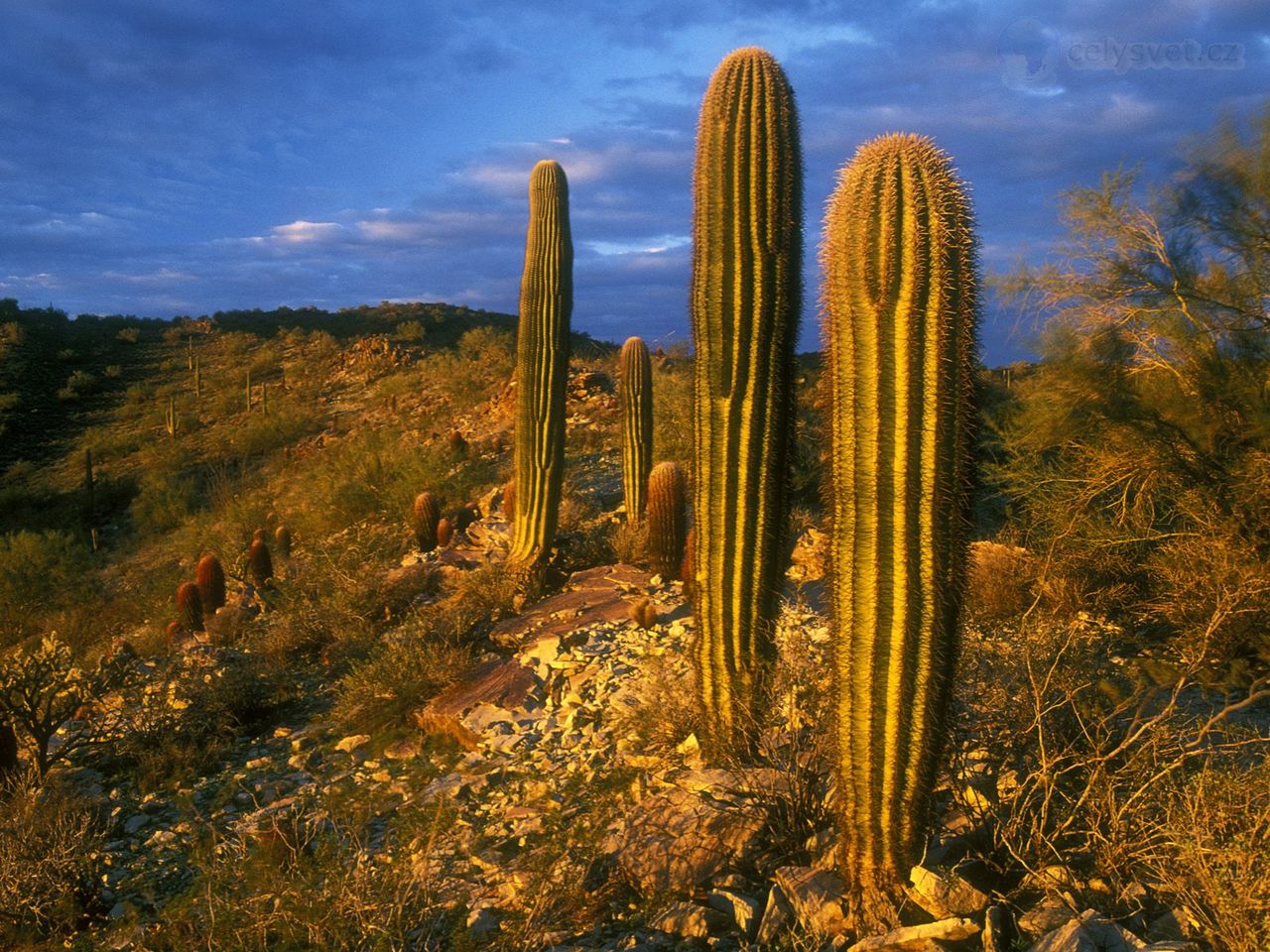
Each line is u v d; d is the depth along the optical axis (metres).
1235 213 7.76
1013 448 9.05
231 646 10.88
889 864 3.65
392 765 6.97
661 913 4.04
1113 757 3.97
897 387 3.47
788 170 5.31
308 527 17.34
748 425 5.28
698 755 5.73
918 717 3.57
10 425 40.31
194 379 45.00
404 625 9.73
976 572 7.69
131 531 26.31
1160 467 7.76
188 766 7.33
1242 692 5.56
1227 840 3.22
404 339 46.59
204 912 4.37
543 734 6.88
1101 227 8.37
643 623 9.04
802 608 7.98
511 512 13.80
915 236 3.43
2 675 7.48
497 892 4.52
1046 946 3.04
